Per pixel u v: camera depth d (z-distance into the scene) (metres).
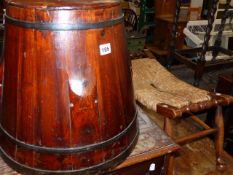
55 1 0.54
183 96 1.06
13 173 0.64
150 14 2.80
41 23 0.50
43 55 0.52
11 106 0.57
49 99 0.54
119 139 0.62
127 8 2.64
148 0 2.75
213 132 1.17
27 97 0.54
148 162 0.78
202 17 2.71
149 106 1.00
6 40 0.57
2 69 0.61
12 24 0.54
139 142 0.77
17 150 0.59
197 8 2.58
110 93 0.58
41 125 0.55
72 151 0.57
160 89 1.18
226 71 2.23
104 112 0.57
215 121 1.17
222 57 1.84
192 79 2.18
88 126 0.56
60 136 0.55
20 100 0.55
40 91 0.53
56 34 0.51
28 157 0.58
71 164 0.58
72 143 0.56
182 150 1.34
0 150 0.65
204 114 1.74
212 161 1.28
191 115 1.42
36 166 0.58
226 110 1.41
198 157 1.30
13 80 0.56
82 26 0.52
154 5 2.69
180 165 1.24
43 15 0.50
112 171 0.70
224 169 1.21
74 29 0.51
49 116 0.54
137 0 2.73
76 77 0.53
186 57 1.81
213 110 1.47
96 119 0.57
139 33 2.39
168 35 2.49
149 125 0.86
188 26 2.37
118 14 0.58
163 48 2.58
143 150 0.74
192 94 1.08
